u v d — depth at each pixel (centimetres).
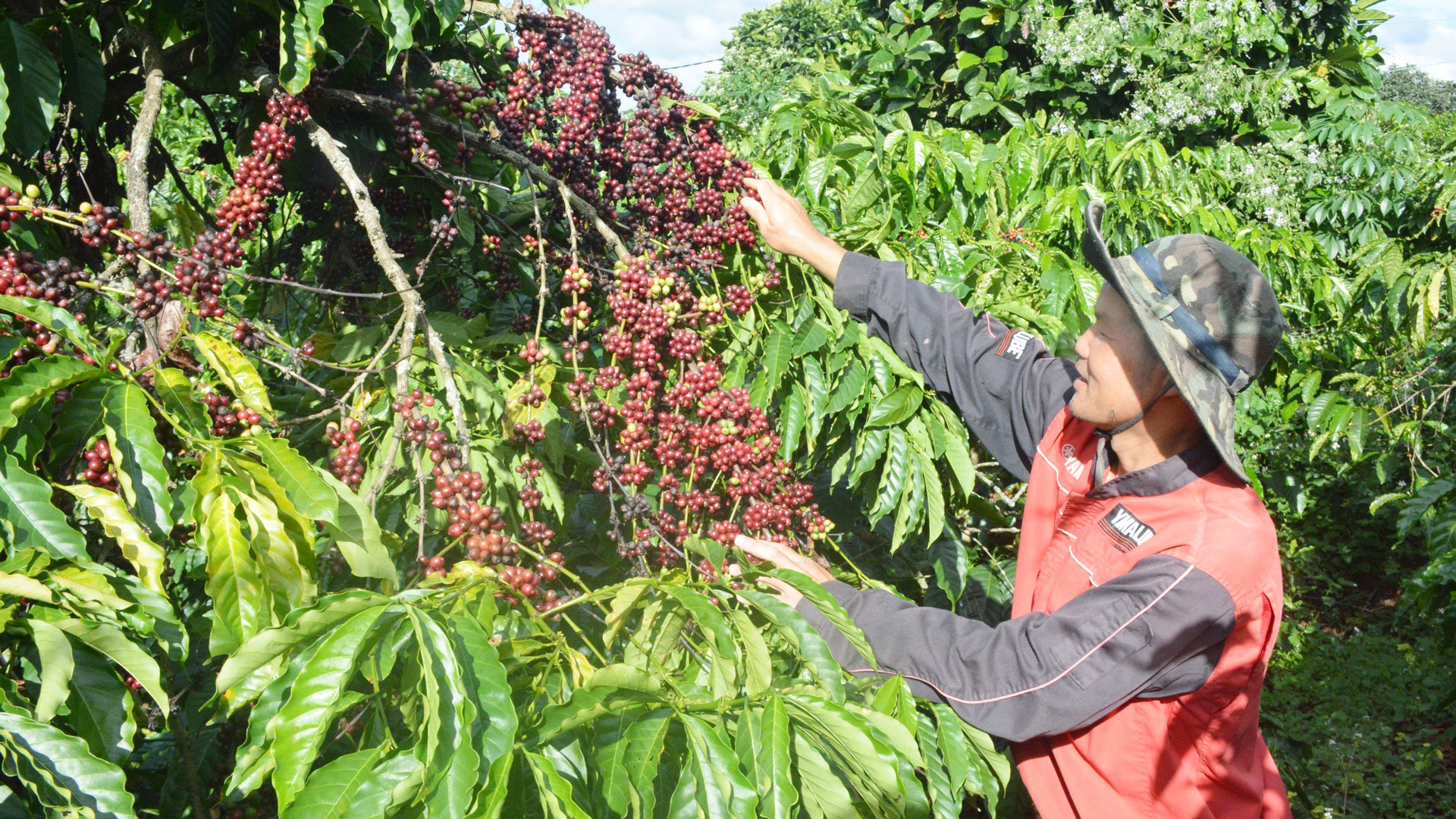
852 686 170
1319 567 684
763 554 180
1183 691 149
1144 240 434
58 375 132
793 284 239
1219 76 771
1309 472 699
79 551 129
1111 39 773
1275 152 819
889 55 784
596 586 253
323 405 228
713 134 222
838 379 227
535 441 189
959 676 157
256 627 133
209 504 131
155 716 193
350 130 216
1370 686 529
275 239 302
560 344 234
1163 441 160
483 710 113
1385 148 786
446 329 224
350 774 113
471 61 225
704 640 179
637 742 125
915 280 221
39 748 112
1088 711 148
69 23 193
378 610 117
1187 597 143
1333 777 435
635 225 225
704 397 197
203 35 206
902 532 224
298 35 180
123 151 279
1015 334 208
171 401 145
